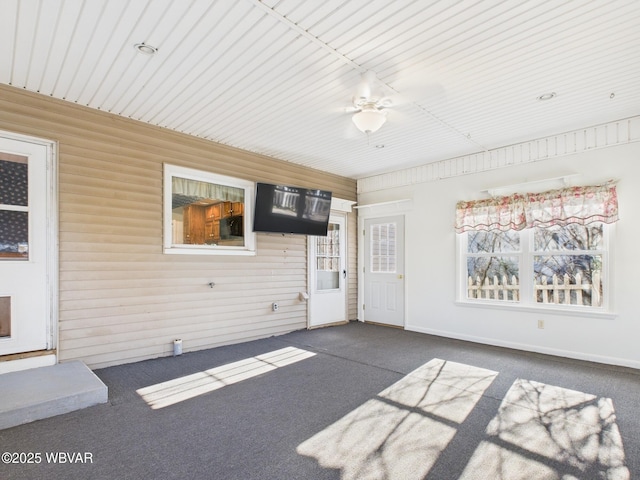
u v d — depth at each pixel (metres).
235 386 3.19
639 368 3.72
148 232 3.97
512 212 4.60
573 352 4.14
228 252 4.69
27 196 3.25
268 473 1.92
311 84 3.09
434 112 3.64
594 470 1.96
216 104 3.50
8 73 2.94
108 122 3.71
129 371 3.55
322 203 5.58
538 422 2.52
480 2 2.06
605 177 3.99
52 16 2.21
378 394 3.02
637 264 3.78
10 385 2.80
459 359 4.06
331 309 6.10
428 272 5.53
